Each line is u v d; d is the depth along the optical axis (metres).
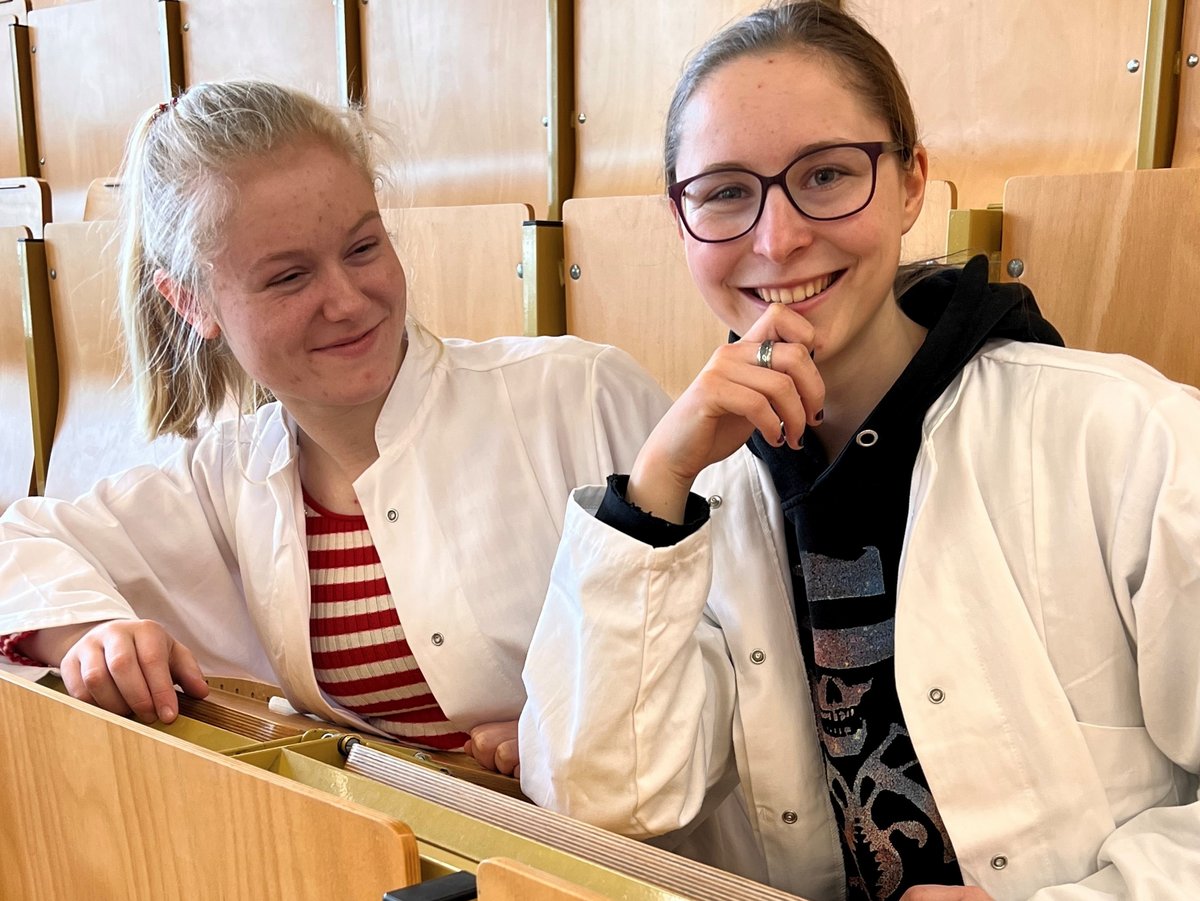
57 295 2.37
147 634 0.90
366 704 1.05
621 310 1.72
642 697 0.75
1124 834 0.66
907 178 0.80
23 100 2.89
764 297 0.74
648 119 1.97
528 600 1.00
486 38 2.17
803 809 0.83
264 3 2.46
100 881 0.75
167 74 2.63
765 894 0.52
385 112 2.34
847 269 0.73
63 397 2.41
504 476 1.02
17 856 0.84
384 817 0.54
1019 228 1.35
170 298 1.00
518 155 2.16
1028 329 0.80
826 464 0.82
